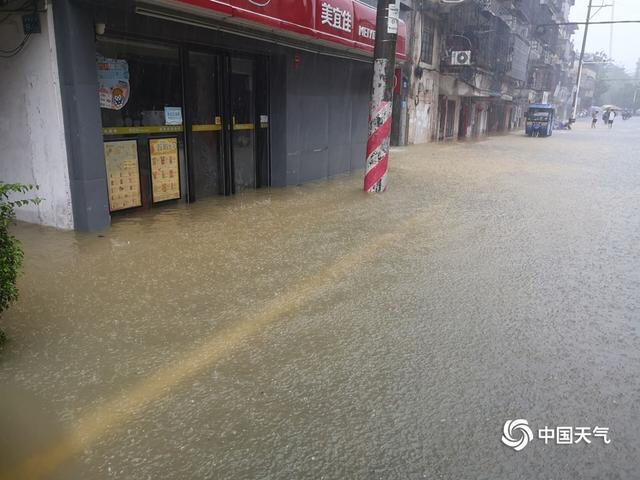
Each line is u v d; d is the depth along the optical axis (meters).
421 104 25.38
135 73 7.38
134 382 3.39
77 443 2.82
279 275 5.43
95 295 4.76
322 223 7.68
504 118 46.16
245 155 10.05
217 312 4.48
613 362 3.86
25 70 6.43
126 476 2.59
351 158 13.15
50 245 6.11
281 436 2.92
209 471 2.64
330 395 3.32
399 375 3.58
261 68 9.91
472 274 5.68
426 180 12.55
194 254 6.01
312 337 4.09
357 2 10.96
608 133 42.81
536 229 7.82
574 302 5.00
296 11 8.72
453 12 25.91
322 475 2.64
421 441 2.92
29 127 6.62
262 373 3.55
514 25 35.81
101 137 6.63
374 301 4.84
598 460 2.81
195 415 3.07
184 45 8.01
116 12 6.52
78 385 3.34
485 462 2.77
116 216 7.45
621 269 6.04
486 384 3.50
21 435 2.87
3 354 3.69
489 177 13.44
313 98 11.06
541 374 3.65
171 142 8.19
